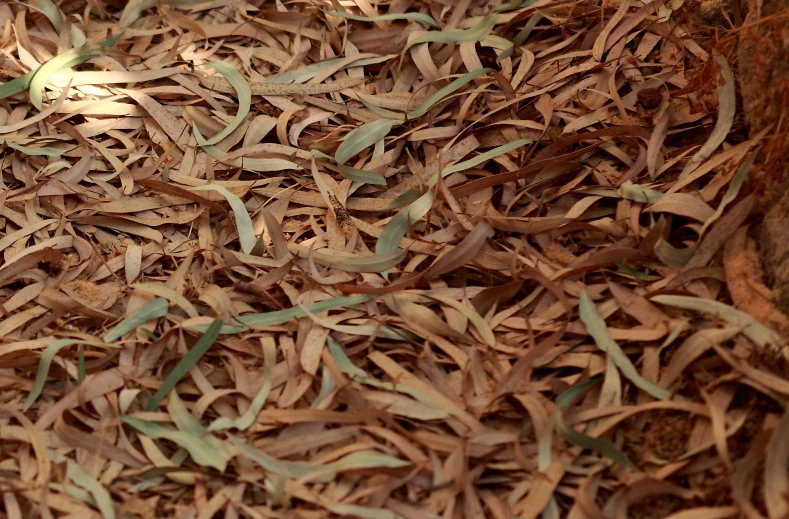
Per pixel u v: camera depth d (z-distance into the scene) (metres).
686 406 1.86
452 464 1.87
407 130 2.20
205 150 2.17
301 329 1.98
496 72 2.18
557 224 2.04
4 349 1.97
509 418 1.92
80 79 2.22
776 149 1.95
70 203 2.14
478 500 1.85
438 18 2.30
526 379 1.94
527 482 1.86
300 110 2.21
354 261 2.04
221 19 2.33
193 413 1.92
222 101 2.23
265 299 2.04
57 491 1.87
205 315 2.02
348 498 1.85
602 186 2.07
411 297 2.01
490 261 2.03
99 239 2.12
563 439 1.88
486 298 2.00
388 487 1.86
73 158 2.18
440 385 1.94
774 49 2.00
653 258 2.00
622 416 1.88
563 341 1.96
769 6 2.04
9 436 1.91
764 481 1.81
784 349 1.88
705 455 1.86
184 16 2.30
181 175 2.15
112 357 1.97
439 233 2.06
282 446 1.89
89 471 1.89
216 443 1.89
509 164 2.12
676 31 2.20
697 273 1.97
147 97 2.21
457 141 2.16
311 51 2.30
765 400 1.88
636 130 2.09
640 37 2.21
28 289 2.05
